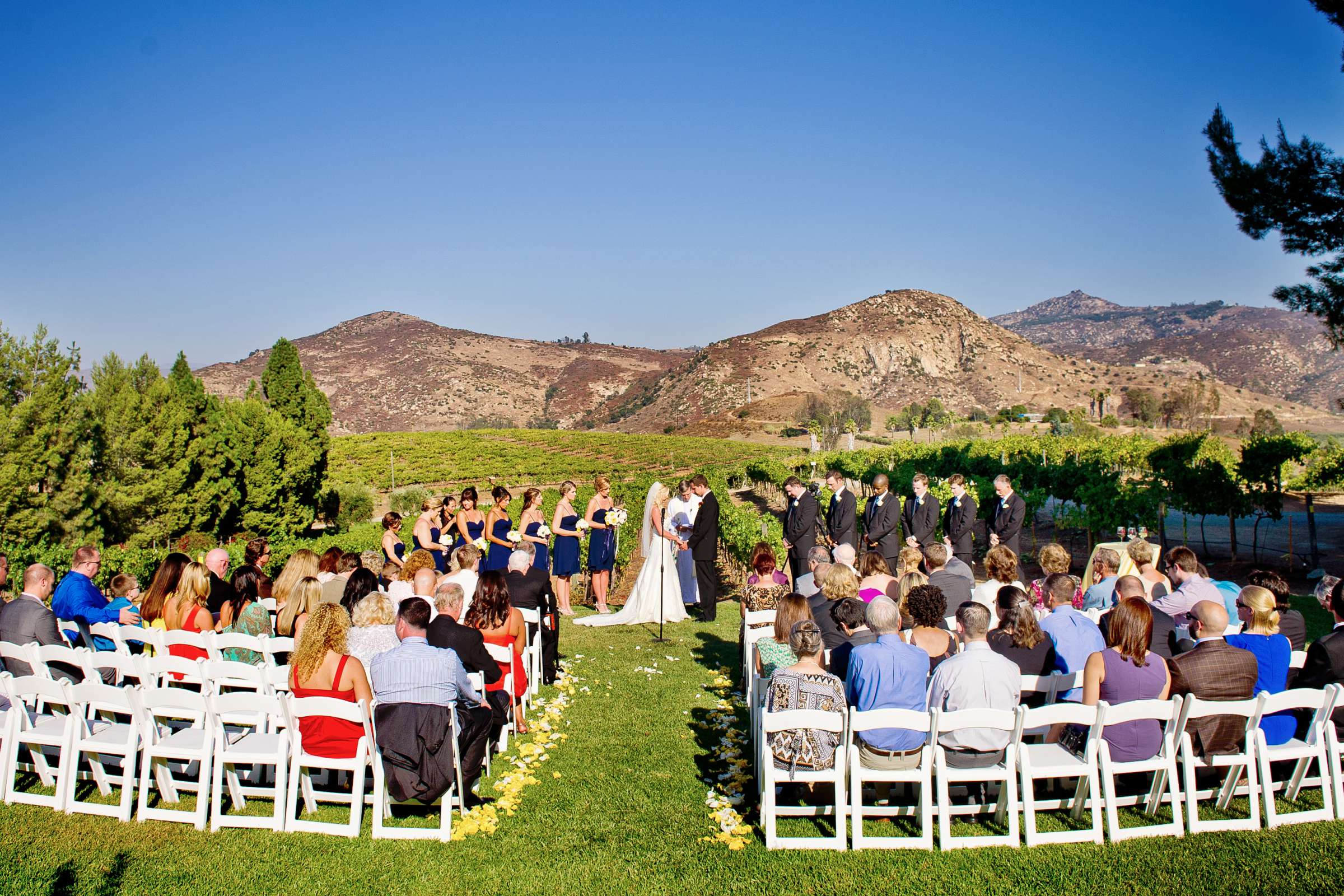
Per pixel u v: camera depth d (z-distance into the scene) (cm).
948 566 801
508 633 704
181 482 2467
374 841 496
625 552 1684
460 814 536
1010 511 1177
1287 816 493
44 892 428
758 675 605
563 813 542
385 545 1114
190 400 2891
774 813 490
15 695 539
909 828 519
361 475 5200
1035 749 525
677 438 8306
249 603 689
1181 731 487
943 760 481
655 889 441
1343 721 540
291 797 509
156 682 588
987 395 17325
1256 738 493
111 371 2448
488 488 4712
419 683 510
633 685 862
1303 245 1279
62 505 2142
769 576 801
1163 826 486
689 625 1193
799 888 440
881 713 477
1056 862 458
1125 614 502
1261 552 1903
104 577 1368
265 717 542
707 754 653
